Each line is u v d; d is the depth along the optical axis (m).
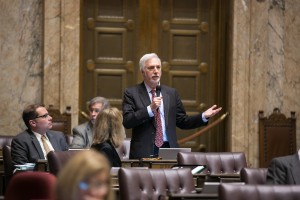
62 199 7.82
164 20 29.59
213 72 29.59
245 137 28.48
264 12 28.53
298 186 12.82
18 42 27.67
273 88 28.66
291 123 27.34
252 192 12.60
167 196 13.93
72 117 27.70
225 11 29.45
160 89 19.88
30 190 11.27
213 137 29.47
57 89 27.67
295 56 28.75
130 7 29.45
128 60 29.41
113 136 17.20
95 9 29.20
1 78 27.53
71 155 16.67
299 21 28.75
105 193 7.91
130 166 18.42
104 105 22.38
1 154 22.55
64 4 27.67
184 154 18.27
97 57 29.20
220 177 16.69
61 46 27.70
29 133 20.16
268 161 27.17
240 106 28.48
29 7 27.78
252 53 28.48
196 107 29.58
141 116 18.97
